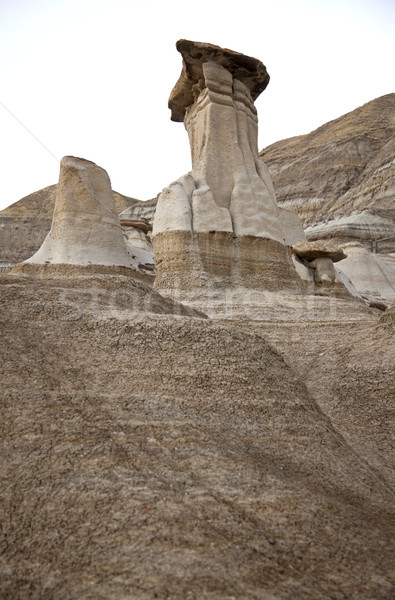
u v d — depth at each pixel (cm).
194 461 384
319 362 757
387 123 7475
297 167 7775
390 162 5825
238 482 366
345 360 730
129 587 262
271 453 429
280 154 8581
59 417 413
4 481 344
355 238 4550
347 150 7131
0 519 314
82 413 424
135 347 533
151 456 384
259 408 482
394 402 606
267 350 579
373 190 5712
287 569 284
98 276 729
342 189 6631
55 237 1598
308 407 521
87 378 482
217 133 1455
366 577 285
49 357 503
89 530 304
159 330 555
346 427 584
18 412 412
